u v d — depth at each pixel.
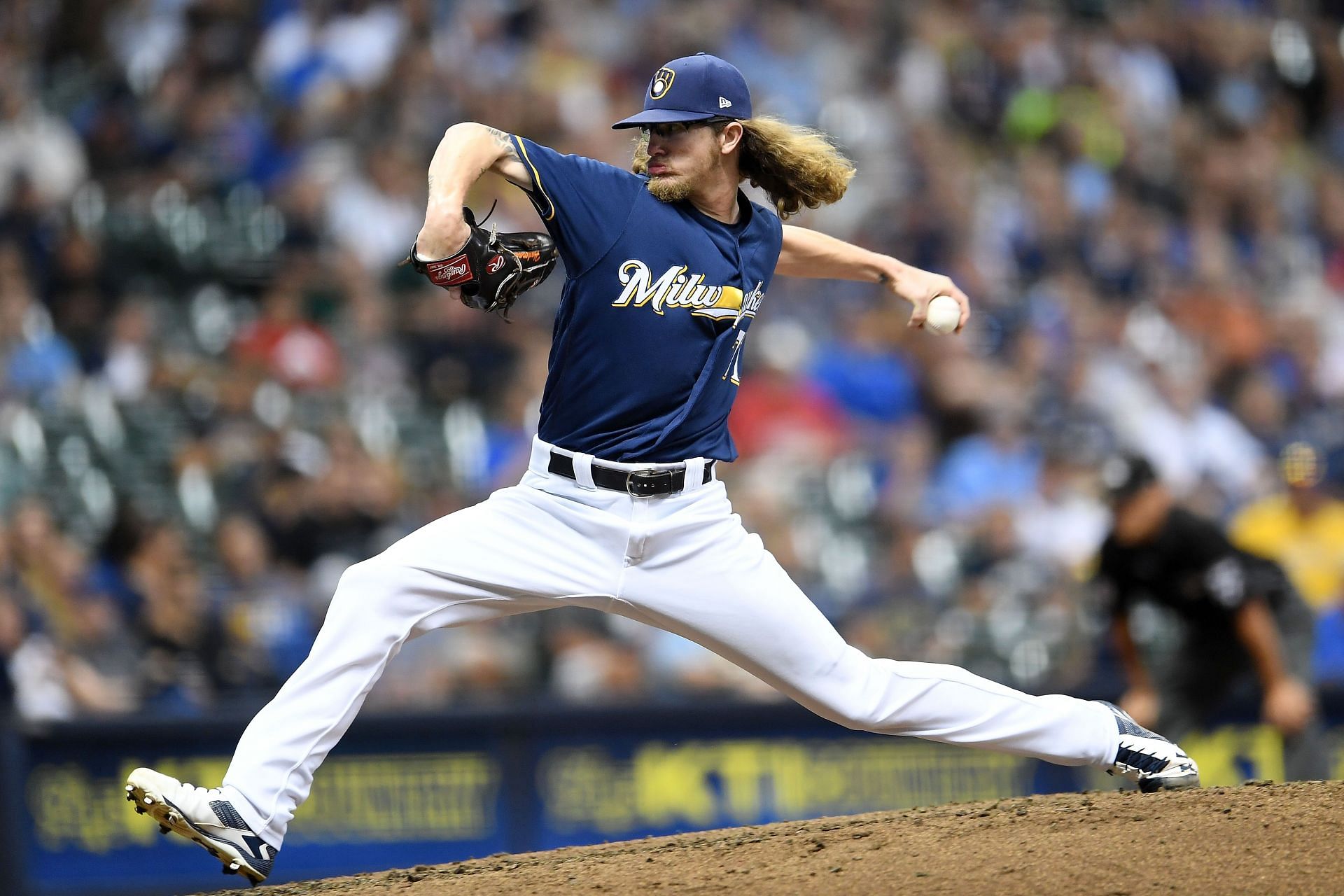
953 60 49.03
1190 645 25.64
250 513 31.14
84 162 37.47
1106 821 13.22
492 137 12.39
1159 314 43.41
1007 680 31.39
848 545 33.72
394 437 33.75
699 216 13.13
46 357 33.28
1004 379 39.78
